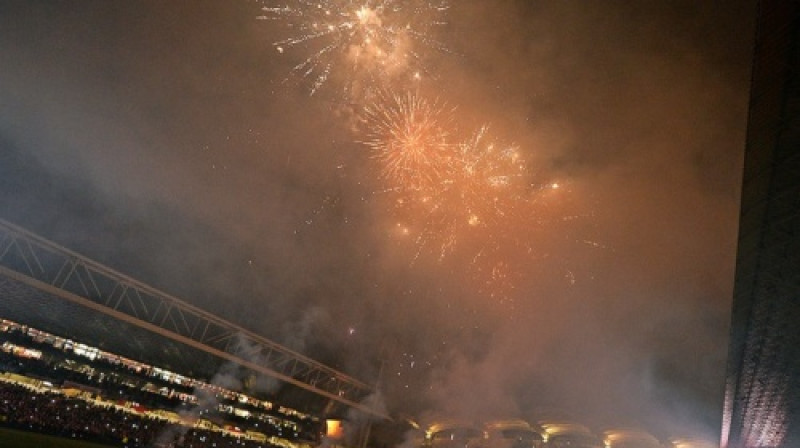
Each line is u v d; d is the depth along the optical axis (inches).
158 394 1225.4
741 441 432.5
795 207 243.9
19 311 1016.2
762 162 243.9
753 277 274.7
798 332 286.5
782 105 227.6
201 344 1148.5
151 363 1218.0
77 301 925.2
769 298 278.8
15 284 916.0
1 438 791.7
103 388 1136.8
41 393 1018.7
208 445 1230.3
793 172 236.5
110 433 1054.4
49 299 986.7
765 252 261.3
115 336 1152.8
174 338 1091.9
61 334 1080.8
